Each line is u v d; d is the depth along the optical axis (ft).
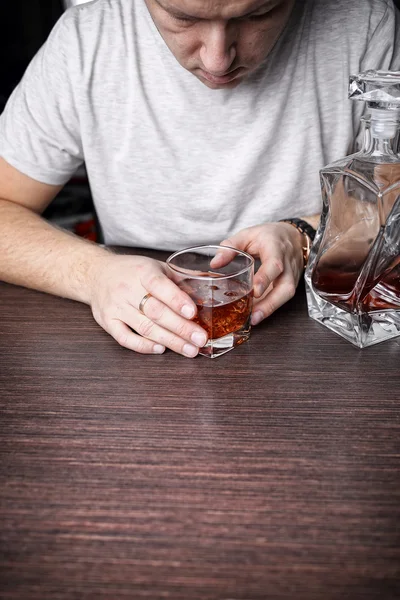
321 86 3.19
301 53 3.11
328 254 2.34
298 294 2.74
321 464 1.83
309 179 3.34
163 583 1.51
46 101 3.20
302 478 1.78
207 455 1.86
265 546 1.59
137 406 2.06
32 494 1.74
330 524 1.65
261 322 2.52
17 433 1.95
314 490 1.75
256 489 1.75
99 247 2.78
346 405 2.05
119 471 1.81
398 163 2.23
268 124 3.18
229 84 2.59
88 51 3.13
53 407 2.06
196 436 1.93
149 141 3.25
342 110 3.26
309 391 2.12
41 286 2.75
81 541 1.61
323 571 1.54
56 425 1.98
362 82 2.18
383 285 2.30
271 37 2.40
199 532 1.63
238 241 2.68
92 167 3.36
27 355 2.33
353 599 1.48
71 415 2.02
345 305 2.34
